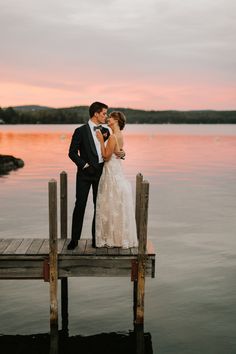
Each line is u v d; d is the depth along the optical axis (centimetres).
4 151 5244
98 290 908
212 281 943
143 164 3634
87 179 705
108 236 726
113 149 703
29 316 789
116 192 719
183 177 2772
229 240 1275
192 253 1145
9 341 702
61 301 851
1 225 1440
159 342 698
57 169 3241
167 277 968
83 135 698
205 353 662
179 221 1518
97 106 697
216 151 5350
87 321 771
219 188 2311
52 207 667
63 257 691
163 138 9738
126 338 709
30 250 709
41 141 7975
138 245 694
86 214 1619
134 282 847
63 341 701
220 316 781
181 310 805
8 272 696
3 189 2255
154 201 1911
